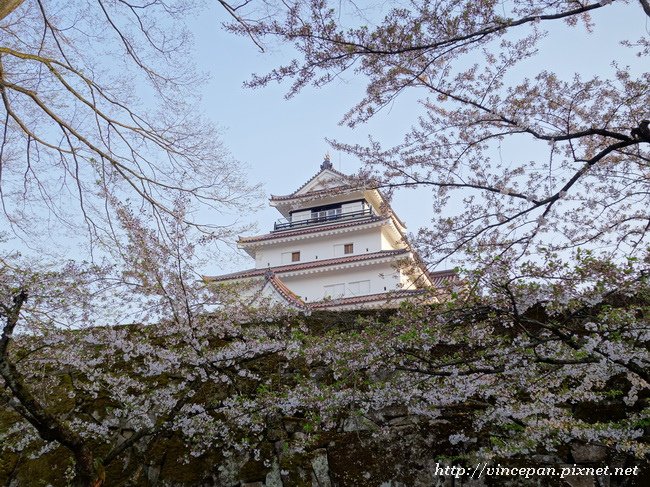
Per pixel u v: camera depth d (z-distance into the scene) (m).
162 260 5.49
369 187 5.39
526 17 4.21
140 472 5.84
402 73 4.85
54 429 4.42
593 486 5.11
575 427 4.65
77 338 5.66
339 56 4.57
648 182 5.34
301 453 5.82
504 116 4.93
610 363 4.28
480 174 5.15
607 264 3.90
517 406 4.77
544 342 4.19
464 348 5.19
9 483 5.91
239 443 5.88
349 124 5.18
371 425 5.87
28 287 4.75
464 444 5.57
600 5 3.96
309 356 5.27
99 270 5.28
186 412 5.64
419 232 5.02
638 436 4.66
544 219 4.60
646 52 5.50
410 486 5.49
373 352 4.34
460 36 4.42
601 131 4.38
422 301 4.56
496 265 4.04
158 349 5.79
